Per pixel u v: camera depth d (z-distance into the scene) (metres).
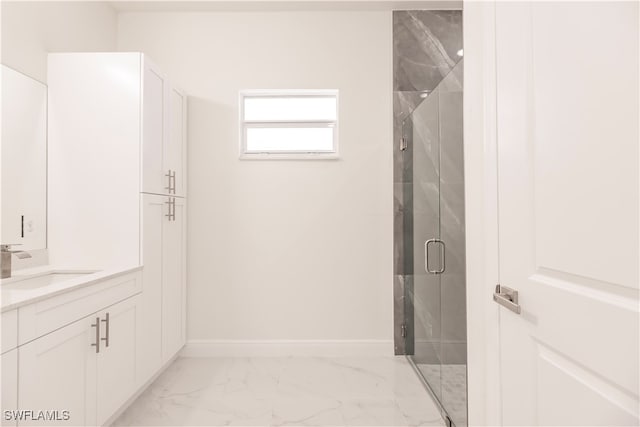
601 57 0.67
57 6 2.37
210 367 2.79
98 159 2.27
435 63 3.06
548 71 0.83
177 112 2.82
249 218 3.06
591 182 0.70
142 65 2.28
